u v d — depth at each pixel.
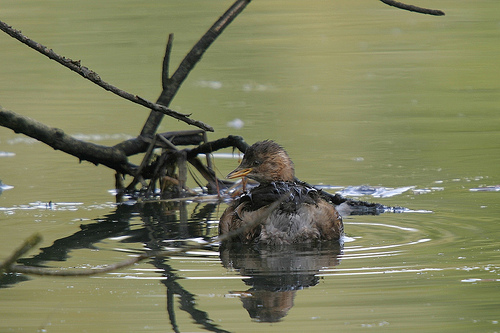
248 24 29.23
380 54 24.97
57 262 8.95
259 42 26.62
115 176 13.57
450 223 10.34
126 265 5.52
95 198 12.66
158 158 13.80
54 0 31.64
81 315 7.26
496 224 10.20
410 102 19.42
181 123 17.50
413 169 13.52
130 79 21.38
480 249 9.07
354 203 11.41
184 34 26.23
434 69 22.95
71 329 6.91
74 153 13.01
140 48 24.56
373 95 20.27
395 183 12.68
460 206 11.20
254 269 8.61
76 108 19.42
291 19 30.22
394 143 15.53
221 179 13.85
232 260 9.00
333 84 21.64
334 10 32.22
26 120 12.40
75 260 9.03
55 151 16.16
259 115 18.20
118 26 27.20
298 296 7.66
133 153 13.67
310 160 14.33
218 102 19.75
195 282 8.20
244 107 19.12
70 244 9.77
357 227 10.35
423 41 26.44
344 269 8.48
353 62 24.08
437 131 16.44
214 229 10.66
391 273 8.27
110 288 8.06
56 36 25.53
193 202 12.67
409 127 16.89
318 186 12.58
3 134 18.12
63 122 17.77
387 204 11.48
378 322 6.92
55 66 25.08
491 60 23.77
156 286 8.10
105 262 8.95
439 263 8.58
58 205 12.04
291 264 8.74
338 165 13.95
